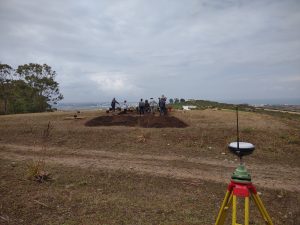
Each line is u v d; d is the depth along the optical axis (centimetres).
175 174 994
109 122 2119
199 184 894
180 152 1377
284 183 933
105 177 939
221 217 441
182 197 780
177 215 664
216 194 811
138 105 2741
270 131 1731
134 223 619
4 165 1070
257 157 1302
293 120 2397
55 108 5662
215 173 1025
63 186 841
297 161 1248
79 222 618
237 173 416
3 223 606
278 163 1209
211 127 1853
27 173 927
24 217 636
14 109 4916
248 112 2827
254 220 653
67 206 696
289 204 762
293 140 1539
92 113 2962
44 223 611
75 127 1961
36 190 793
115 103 3077
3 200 711
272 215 691
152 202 738
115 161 1174
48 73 5459
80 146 1502
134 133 1725
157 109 2931
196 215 667
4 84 4822
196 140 1573
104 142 1567
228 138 1592
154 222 626
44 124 2108
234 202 413
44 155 1284
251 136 1623
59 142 1592
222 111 2858
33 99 5338
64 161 1160
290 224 650
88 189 822
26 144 1570
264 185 909
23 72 5225
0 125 2108
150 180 920
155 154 1330
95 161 1169
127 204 718
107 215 654
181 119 2277
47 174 909
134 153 1345
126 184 877
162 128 1867
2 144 1573
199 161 1209
